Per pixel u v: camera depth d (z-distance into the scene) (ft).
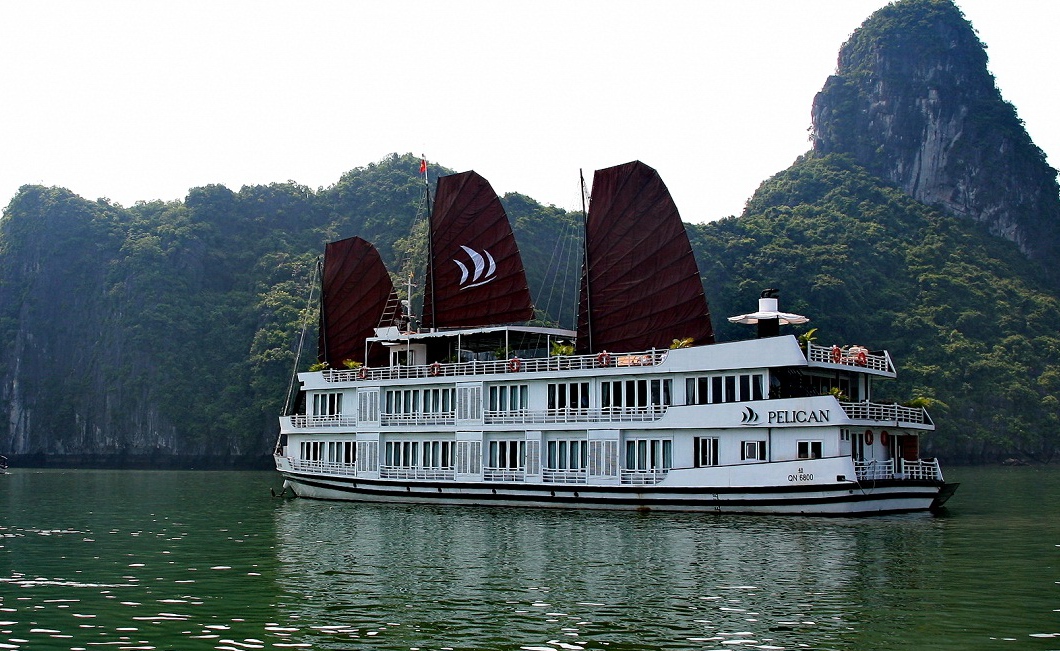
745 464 157.58
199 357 654.94
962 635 82.12
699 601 94.99
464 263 212.64
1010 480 332.39
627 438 170.91
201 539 145.79
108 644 81.71
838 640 80.79
